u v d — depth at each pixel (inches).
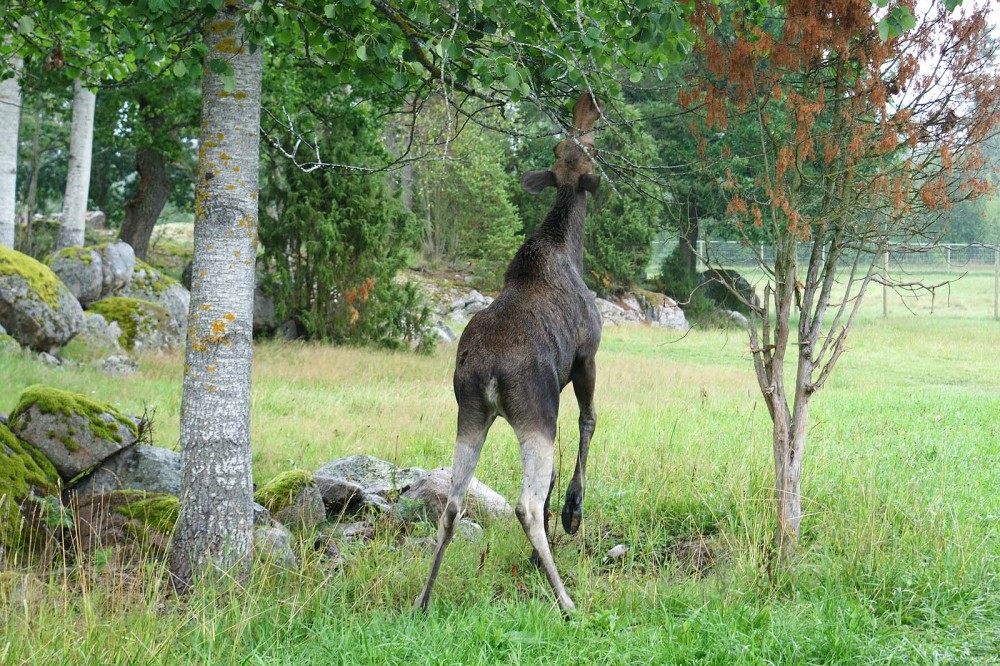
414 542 321.7
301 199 1077.1
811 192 333.4
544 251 310.2
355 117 1063.6
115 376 710.5
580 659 227.0
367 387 781.9
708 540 341.4
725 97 309.1
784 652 232.1
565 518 323.6
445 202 1833.2
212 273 284.8
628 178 334.3
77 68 423.8
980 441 559.5
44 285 762.8
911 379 1081.4
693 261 1904.5
